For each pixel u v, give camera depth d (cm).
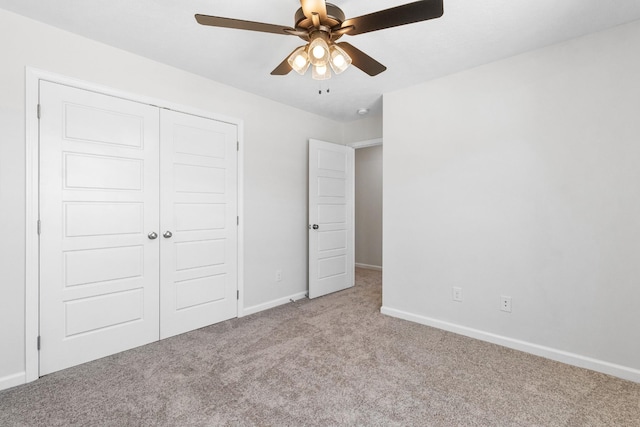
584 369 210
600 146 206
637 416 162
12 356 191
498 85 247
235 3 178
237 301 312
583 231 212
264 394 182
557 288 223
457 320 271
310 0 138
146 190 249
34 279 198
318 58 157
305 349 241
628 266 197
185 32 211
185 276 274
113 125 231
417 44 222
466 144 264
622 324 199
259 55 243
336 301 366
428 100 287
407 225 303
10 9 187
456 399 177
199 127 281
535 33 208
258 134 329
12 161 191
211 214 291
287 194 361
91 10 187
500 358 226
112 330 232
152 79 251
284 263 358
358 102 349
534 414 165
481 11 184
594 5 179
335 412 166
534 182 231
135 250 244
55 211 207
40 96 200
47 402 175
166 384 193
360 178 596
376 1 175
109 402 175
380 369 211
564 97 219
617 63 200
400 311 308
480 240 258
